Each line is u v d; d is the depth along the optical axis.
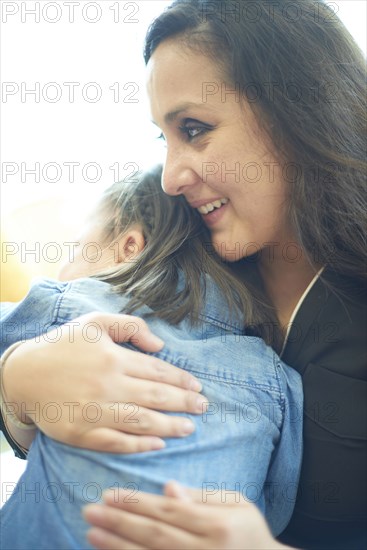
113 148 1.22
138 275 0.69
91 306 0.64
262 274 0.74
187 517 0.48
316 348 0.67
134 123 1.20
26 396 0.56
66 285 0.67
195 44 0.63
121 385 0.55
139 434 0.54
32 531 0.53
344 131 0.68
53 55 1.18
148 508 0.49
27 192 1.20
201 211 0.70
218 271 0.70
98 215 0.80
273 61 0.64
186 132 0.67
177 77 0.64
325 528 0.66
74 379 0.55
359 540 0.66
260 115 0.64
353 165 0.68
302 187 0.67
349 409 0.64
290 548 0.51
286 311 0.73
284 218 0.70
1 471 0.92
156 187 0.78
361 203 0.69
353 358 0.65
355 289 0.68
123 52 1.18
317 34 0.68
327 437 0.64
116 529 0.48
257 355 0.64
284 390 0.63
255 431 0.59
